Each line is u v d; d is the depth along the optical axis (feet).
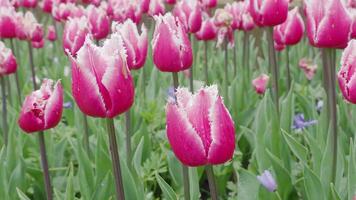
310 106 4.72
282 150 3.69
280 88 5.63
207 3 5.77
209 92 2.32
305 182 3.25
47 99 2.99
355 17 3.43
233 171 4.16
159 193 4.15
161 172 4.09
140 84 5.22
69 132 4.68
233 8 5.29
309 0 3.15
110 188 3.37
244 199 3.27
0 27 5.09
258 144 3.65
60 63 6.79
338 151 3.45
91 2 6.45
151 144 4.43
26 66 7.32
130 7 4.93
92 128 4.45
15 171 3.76
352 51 2.82
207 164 2.38
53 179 4.07
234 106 4.73
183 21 4.33
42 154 3.19
